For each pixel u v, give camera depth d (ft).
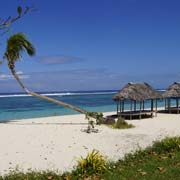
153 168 31.04
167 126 84.84
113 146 56.80
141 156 38.27
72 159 47.06
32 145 58.39
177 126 84.84
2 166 43.65
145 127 82.64
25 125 86.33
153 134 70.74
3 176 34.30
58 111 148.77
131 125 82.99
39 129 78.23
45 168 41.55
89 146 57.06
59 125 86.12
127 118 104.42
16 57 89.20
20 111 150.82
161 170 30.04
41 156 49.47
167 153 38.01
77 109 88.53
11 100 268.41
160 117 108.17
